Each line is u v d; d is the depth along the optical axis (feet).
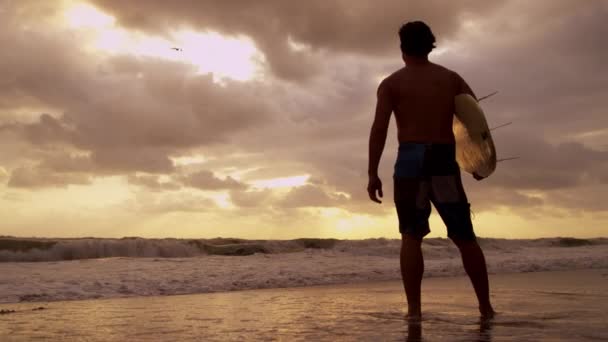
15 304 16.26
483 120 11.44
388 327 9.78
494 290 16.92
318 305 14.43
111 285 20.81
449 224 11.23
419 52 11.78
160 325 10.96
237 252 50.96
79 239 53.42
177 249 48.78
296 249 54.13
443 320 10.50
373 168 11.53
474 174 12.20
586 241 68.80
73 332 10.22
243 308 13.99
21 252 43.19
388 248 45.42
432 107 11.33
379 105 11.59
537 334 8.61
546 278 23.17
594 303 13.09
